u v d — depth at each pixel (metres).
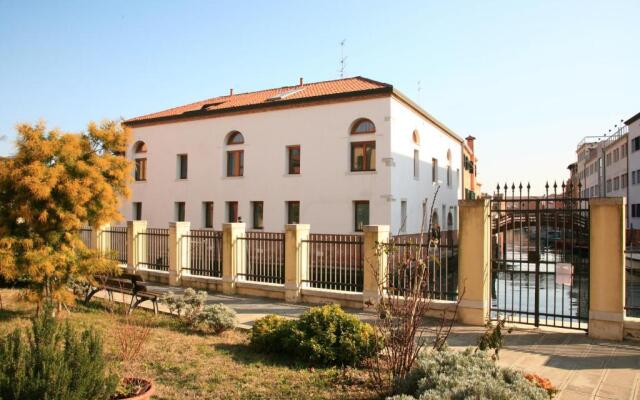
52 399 4.00
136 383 5.35
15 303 10.70
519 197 9.09
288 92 27.59
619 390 5.84
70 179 8.76
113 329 8.59
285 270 11.95
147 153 30.27
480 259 9.06
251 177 26.20
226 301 11.93
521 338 8.25
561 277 8.75
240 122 26.69
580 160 70.50
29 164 8.57
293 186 24.80
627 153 42.41
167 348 7.38
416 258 6.11
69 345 4.49
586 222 10.12
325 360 6.55
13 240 8.53
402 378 5.16
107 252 10.24
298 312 10.53
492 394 3.97
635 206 40.59
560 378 6.27
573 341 8.02
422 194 27.67
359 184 23.02
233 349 7.45
